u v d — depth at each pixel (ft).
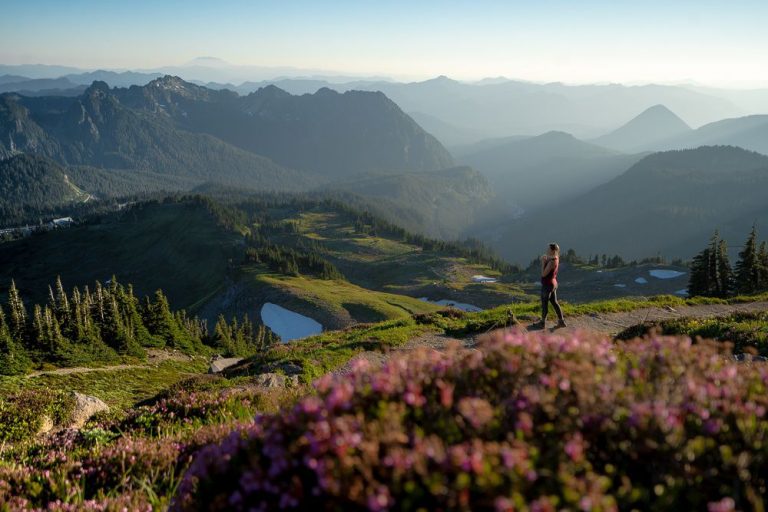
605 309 74.28
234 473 10.66
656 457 8.52
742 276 246.06
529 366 10.33
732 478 8.38
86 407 49.49
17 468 20.61
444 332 70.85
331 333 84.23
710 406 9.37
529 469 7.39
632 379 10.41
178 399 35.06
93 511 15.01
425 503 7.43
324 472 7.83
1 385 139.85
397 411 9.16
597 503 6.76
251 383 53.78
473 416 8.55
